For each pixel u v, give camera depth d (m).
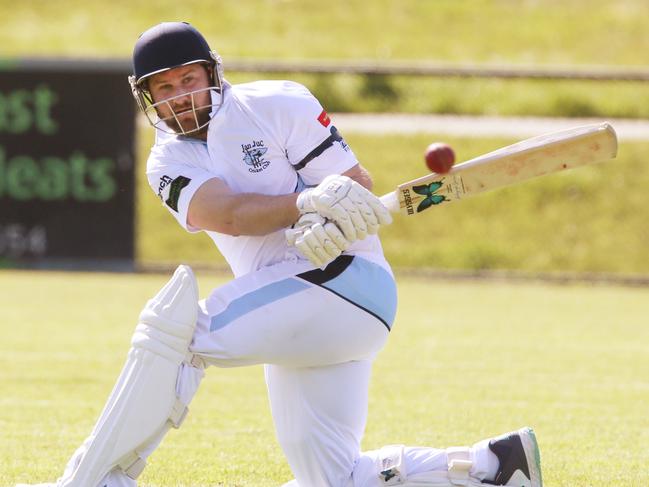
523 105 54.91
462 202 42.91
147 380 11.91
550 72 37.84
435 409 20.22
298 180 12.68
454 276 38.16
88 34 72.56
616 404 20.83
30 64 37.09
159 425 12.00
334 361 12.30
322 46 70.00
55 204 37.62
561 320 30.58
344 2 77.50
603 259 40.53
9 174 37.66
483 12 75.12
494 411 20.12
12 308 31.38
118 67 37.00
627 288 37.19
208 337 12.02
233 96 12.61
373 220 11.55
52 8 77.00
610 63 66.69
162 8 76.88
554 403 20.84
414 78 55.88
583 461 16.48
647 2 75.62
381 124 51.09
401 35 72.12
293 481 13.45
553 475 15.60
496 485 12.30
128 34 72.69
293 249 12.43
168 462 16.17
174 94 12.46
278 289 12.07
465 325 29.59
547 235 41.62
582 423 19.23
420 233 41.75
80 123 37.28
